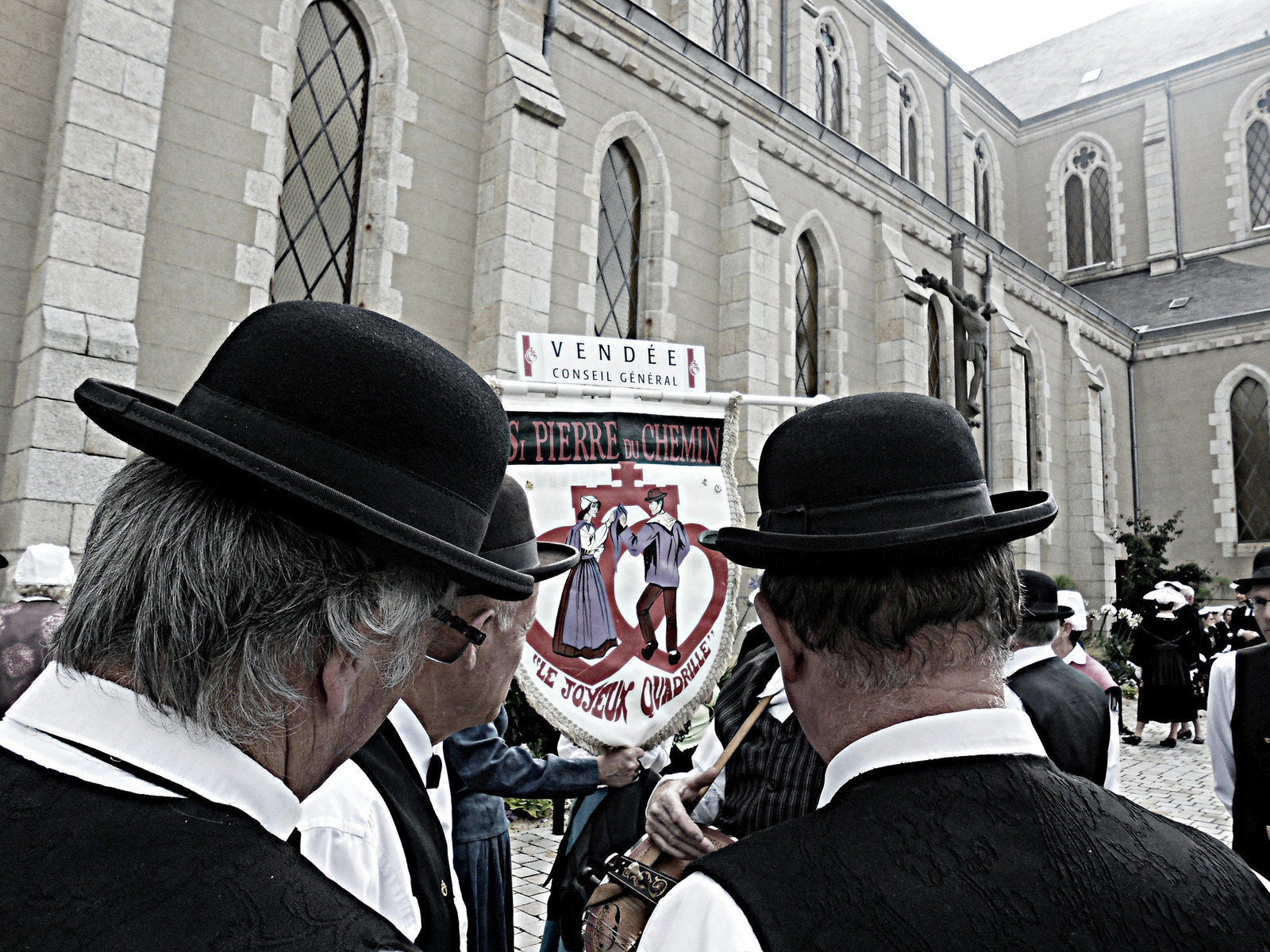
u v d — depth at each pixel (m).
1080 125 29.95
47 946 0.56
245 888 0.62
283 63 7.62
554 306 9.73
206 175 7.09
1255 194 27.16
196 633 0.67
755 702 2.23
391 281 8.38
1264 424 23.33
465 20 9.26
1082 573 20.86
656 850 1.79
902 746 0.91
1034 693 2.77
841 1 18.75
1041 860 0.82
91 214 6.16
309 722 0.77
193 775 0.68
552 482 2.69
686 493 2.86
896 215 15.76
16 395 6.09
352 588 0.73
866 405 1.02
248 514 0.70
